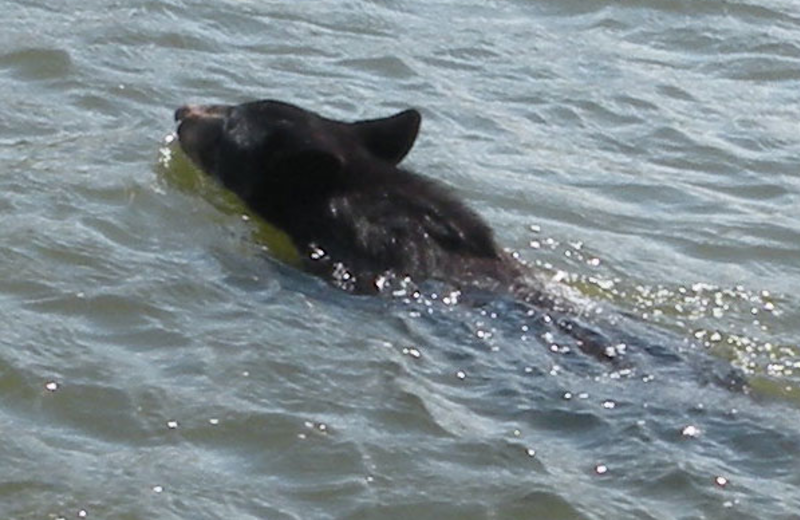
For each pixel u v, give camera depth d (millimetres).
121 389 20922
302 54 31531
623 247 26234
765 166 29625
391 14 33594
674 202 28000
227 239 25016
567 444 20531
